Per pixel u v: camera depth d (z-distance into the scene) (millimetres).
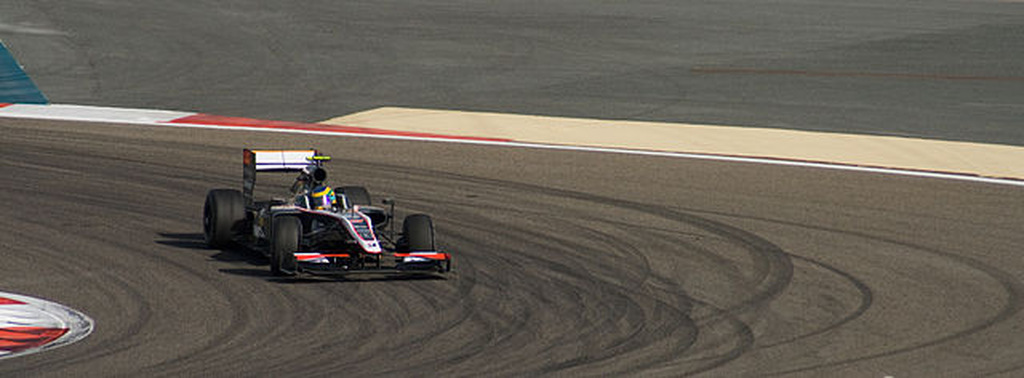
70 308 39969
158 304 40656
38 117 90250
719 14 159625
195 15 144000
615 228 55875
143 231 53719
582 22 149875
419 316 39406
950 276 47000
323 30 138500
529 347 35781
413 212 59219
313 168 48750
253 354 34656
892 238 54625
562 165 74562
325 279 44625
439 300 41656
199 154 76188
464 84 111438
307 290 42812
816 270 47656
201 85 107812
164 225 55250
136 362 33594
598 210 60438
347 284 43844
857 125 94875
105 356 34125
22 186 64125
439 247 51062
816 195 65688
